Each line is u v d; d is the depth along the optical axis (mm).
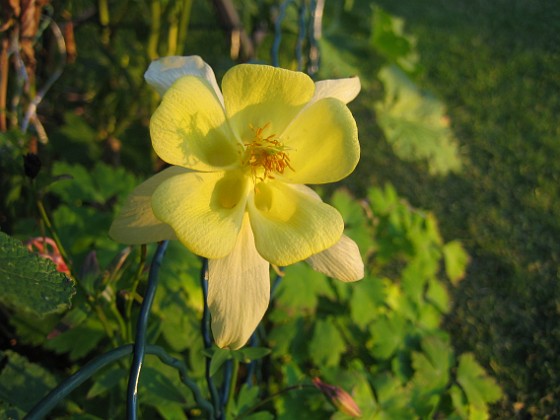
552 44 716
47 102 324
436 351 254
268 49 338
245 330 129
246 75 129
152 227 129
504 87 632
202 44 419
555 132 578
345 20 367
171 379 204
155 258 135
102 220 251
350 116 133
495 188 512
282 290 249
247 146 135
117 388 204
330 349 253
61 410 200
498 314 412
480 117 586
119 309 213
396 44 350
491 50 689
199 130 127
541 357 385
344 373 235
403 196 492
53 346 215
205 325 147
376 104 373
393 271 423
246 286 131
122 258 159
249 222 136
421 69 375
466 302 418
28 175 158
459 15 755
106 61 333
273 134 137
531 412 353
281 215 137
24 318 224
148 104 336
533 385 367
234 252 133
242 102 134
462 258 312
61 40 239
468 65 657
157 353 126
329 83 148
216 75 287
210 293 129
